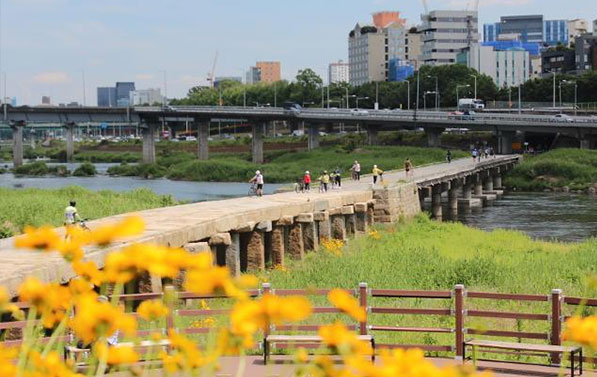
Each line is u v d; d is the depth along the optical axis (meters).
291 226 37.78
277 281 28.17
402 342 19.27
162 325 18.80
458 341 16.20
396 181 58.88
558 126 114.56
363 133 165.75
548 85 176.38
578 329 5.35
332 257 35.91
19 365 5.09
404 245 40.91
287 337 15.29
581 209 72.31
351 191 51.16
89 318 4.69
